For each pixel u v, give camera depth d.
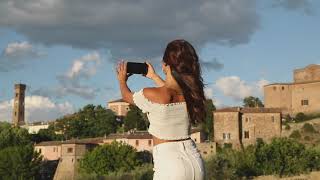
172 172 6.22
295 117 171.38
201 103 6.52
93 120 193.62
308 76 186.62
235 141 147.12
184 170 6.25
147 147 152.38
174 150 6.38
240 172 95.38
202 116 6.55
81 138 185.88
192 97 6.44
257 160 100.12
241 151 103.38
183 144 6.43
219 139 148.75
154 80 6.90
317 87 172.50
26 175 118.81
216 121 149.75
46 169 150.12
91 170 125.06
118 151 124.81
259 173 100.00
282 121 167.12
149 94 6.47
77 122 191.75
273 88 179.25
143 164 126.75
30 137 172.38
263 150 100.94
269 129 150.50
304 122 159.00
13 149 120.69
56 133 193.50
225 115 148.62
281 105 178.62
